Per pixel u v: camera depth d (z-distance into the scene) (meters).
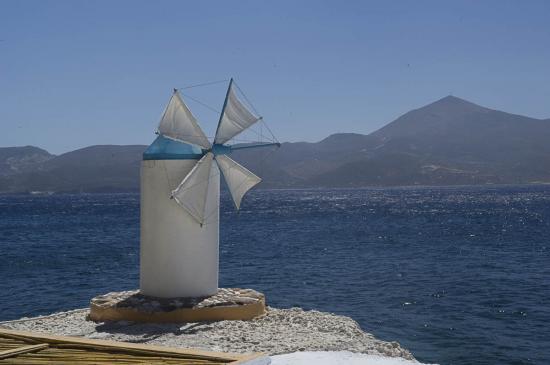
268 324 15.23
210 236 16.55
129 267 37.72
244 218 97.25
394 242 53.16
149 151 16.41
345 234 62.78
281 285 30.08
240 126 16.81
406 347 18.53
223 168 16.81
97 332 14.42
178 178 16.30
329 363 10.41
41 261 41.03
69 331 14.62
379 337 19.64
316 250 46.78
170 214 16.23
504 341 19.12
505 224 76.44
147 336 13.91
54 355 8.86
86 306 25.16
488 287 28.66
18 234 67.81
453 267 35.97
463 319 22.09
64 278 33.25
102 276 34.00
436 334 20.00
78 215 111.31
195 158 16.44
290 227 74.88
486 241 53.28
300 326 15.15
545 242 51.59
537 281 30.31
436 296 26.52
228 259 41.41
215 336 13.81
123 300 16.06
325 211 117.62
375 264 37.72
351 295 27.02
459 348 18.41
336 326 15.29
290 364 10.37
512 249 46.28
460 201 163.25
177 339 13.57
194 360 8.71
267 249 47.91
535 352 18.00
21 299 26.88
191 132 16.47
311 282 30.84
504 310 23.61
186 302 15.70
